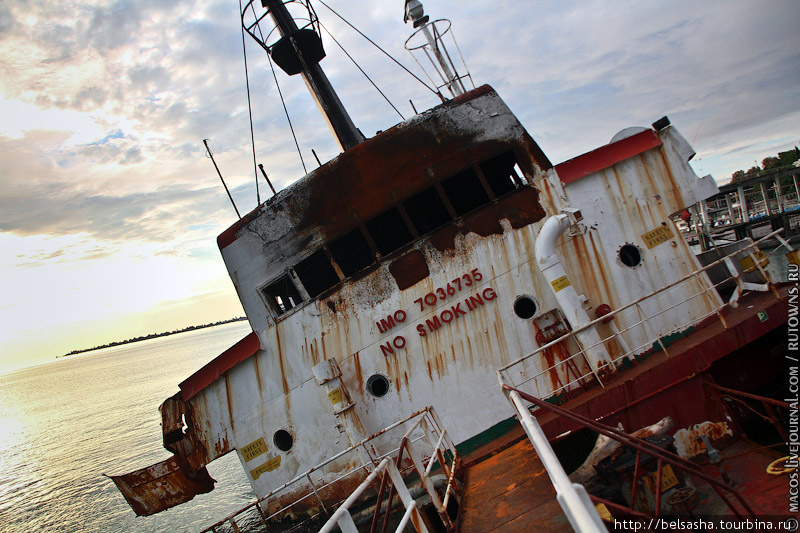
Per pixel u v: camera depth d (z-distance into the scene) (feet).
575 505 8.52
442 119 35.58
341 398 34.35
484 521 21.07
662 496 19.74
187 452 39.40
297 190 36.45
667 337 33.35
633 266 34.22
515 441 30.07
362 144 35.91
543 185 34.88
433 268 35.40
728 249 45.52
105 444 120.47
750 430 27.27
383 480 17.13
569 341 33.55
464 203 44.32
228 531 55.77
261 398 37.78
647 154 34.86
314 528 36.19
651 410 26.81
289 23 47.16
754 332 27.35
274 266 37.04
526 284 34.42
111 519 69.56
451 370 34.83
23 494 92.58
